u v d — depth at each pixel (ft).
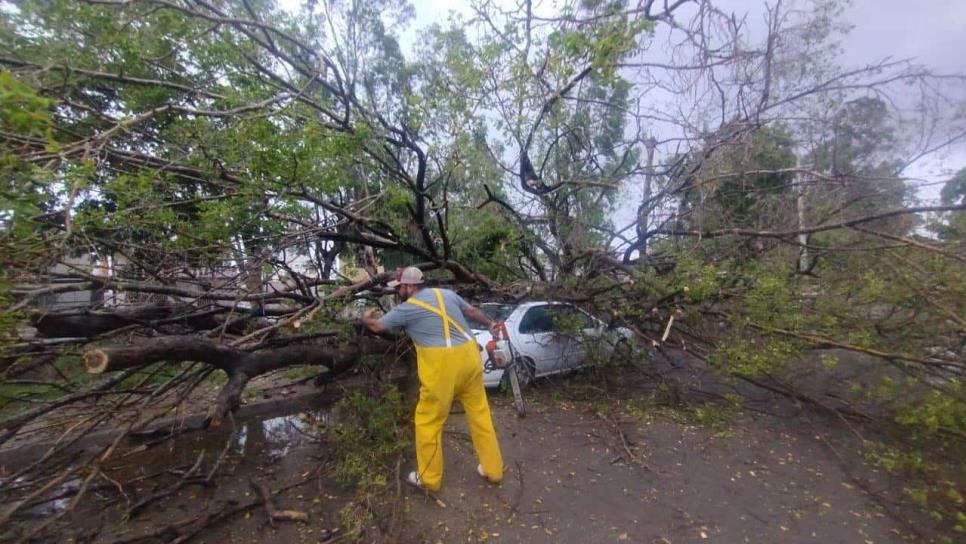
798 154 19.20
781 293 15.98
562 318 20.06
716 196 19.04
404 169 18.79
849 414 16.22
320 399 20.16
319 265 19.02
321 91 18.88
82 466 11.36
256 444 16.15
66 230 10.04
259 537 10.69
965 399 12.80
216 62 14.84
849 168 18.12
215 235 13.88
